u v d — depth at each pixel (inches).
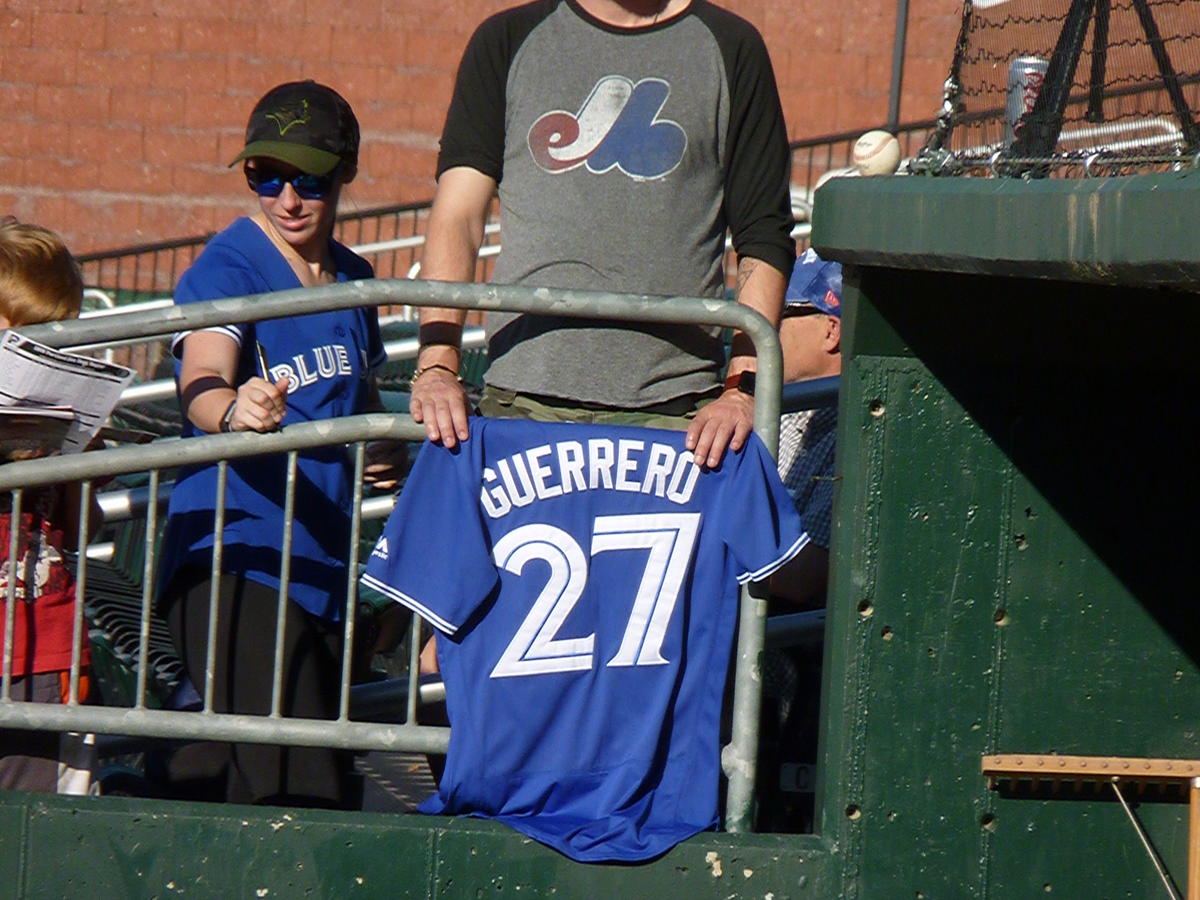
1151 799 510.9
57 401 505.0
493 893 500.4
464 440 499.8
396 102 1759.4
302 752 556.7
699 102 529.0
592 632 504.7
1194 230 362.3
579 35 534.6
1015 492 508.4
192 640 544.7
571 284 527.2
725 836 503.2
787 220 542.6
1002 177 470.6
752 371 518.3
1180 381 509.0
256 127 556.7
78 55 1752.0
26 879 502.6
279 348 551.8
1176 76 455.5
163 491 614.2
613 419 530.3
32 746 559.8
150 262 1760.6
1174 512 510.3
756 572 497.7
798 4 1728.6
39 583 546.9
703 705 509.0
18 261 557.9
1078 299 502.6
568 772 505.4
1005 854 509.4
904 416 505.7
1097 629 510.9
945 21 1723.7
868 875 504.7
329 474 558.9
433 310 531.2
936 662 507.5
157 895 502.9
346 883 501.4
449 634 503.5
